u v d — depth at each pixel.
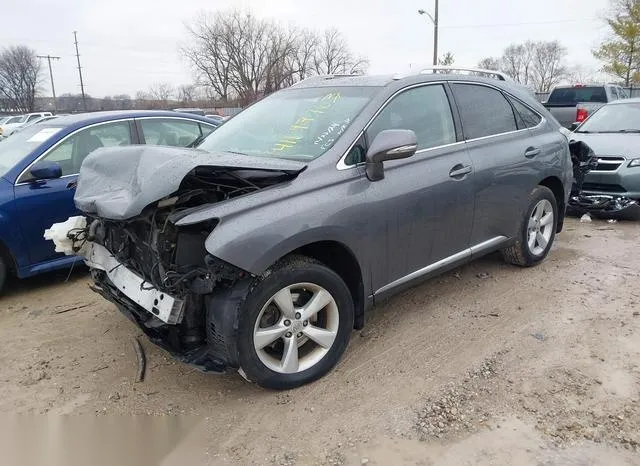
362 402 3.21
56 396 3.40
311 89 4.39
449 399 3.20
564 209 5.64
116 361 3.81
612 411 3.04
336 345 3.48
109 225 3.58
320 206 3.29
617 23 30.75
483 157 4.46
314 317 3.47
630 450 2.72
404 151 3.42
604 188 7.48
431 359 3.67
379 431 2.94
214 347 3.11
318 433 2.95
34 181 5.09
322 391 3.33
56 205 5.17
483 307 4.48
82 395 3.40
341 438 2.90
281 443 2.88
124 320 4.48
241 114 4.66
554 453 2.72
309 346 3.48
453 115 4.35
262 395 3.32
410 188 3.81
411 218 3.83
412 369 3.55
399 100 3.97
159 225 3.14
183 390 3.43
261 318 3.17
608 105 9.13
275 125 4.09
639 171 7.22
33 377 3.62
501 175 4.61
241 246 2.93
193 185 3.22
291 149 3.71
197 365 3.07
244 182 3.26
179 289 3.01
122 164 3.35
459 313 4.38
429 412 3.08
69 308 4.80
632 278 5.07
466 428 2.94
